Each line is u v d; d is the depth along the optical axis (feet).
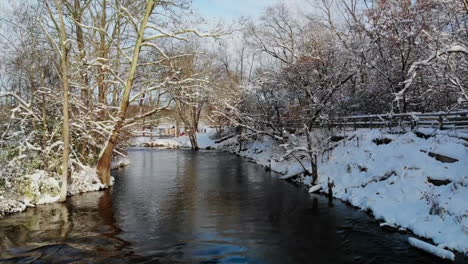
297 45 75.20
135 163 89.51
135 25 48.49
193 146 141.49
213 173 70.69
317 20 95.09
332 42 64.54
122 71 56.70
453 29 52.19
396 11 58.65
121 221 35.99
